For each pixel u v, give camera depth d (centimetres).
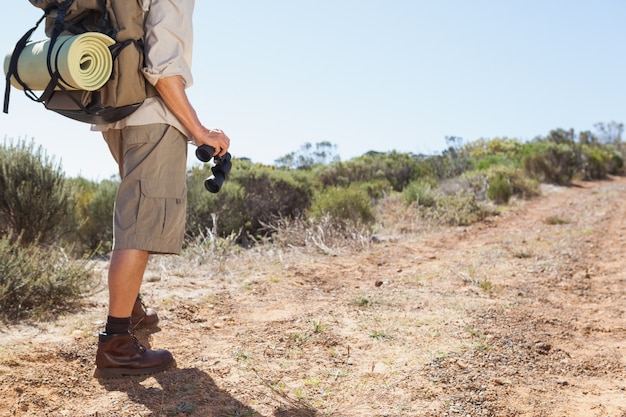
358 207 859
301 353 286
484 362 284
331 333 318
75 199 623
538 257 623
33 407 209
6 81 231
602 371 295
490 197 1332
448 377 259
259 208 898
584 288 491
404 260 623
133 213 233
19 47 229
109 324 241
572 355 315
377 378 255
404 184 1634
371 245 730
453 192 1403
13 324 314
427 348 296
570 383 272
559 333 354
